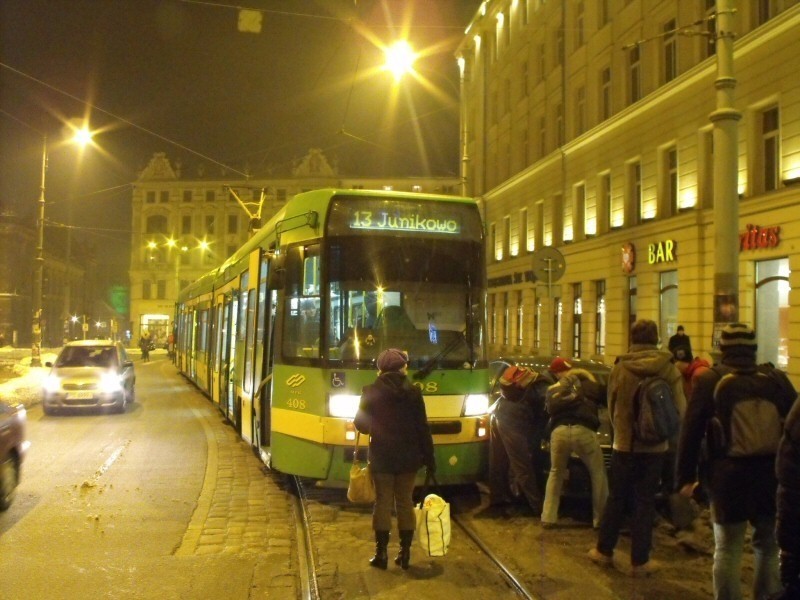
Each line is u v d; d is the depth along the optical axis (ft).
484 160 131.03
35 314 109.19
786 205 54.90
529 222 110.22
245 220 271.28
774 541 14.34
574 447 23.25
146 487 29.37
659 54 74.43
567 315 95.25
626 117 79.46
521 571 19.54
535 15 108.17
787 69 55.42
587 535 23.20
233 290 44.83
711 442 14.64
